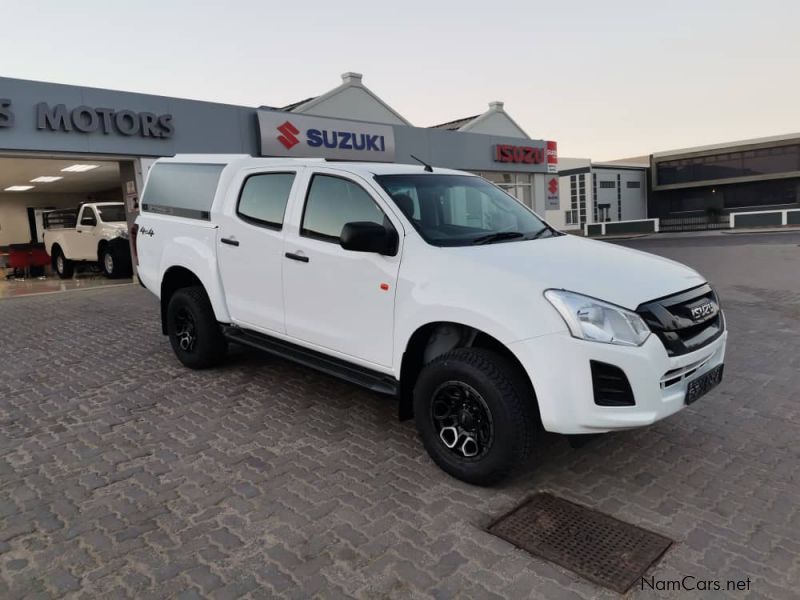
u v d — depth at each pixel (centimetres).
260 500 334
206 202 533
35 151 1103
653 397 311
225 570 272
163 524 310
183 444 410
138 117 1217
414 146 1858
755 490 340
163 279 582
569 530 302
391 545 290
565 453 391
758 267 1416
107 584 262
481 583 261
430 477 360
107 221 1503
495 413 323
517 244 390
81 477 362
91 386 538
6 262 1830
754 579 261
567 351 304
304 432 430
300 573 269
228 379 552
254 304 483
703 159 4362
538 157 2341
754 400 484
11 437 424
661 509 321
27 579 265
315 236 429
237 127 1409
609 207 4425
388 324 376
